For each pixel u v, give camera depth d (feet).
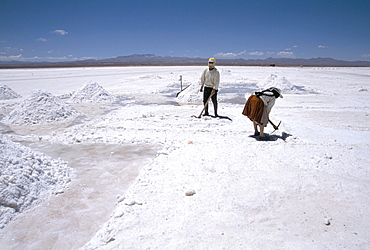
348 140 20.10
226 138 20.27
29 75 111.55
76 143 19.24
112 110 33.04
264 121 19.49
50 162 14.34
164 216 9.86
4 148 12.65
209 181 12.64
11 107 35.65
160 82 73.92
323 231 9.10
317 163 15.01
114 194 11.93
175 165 14.58
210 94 27.61
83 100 40.04
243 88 60.75
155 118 27.50
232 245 8.32
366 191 11.81
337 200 11.07
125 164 15.29
